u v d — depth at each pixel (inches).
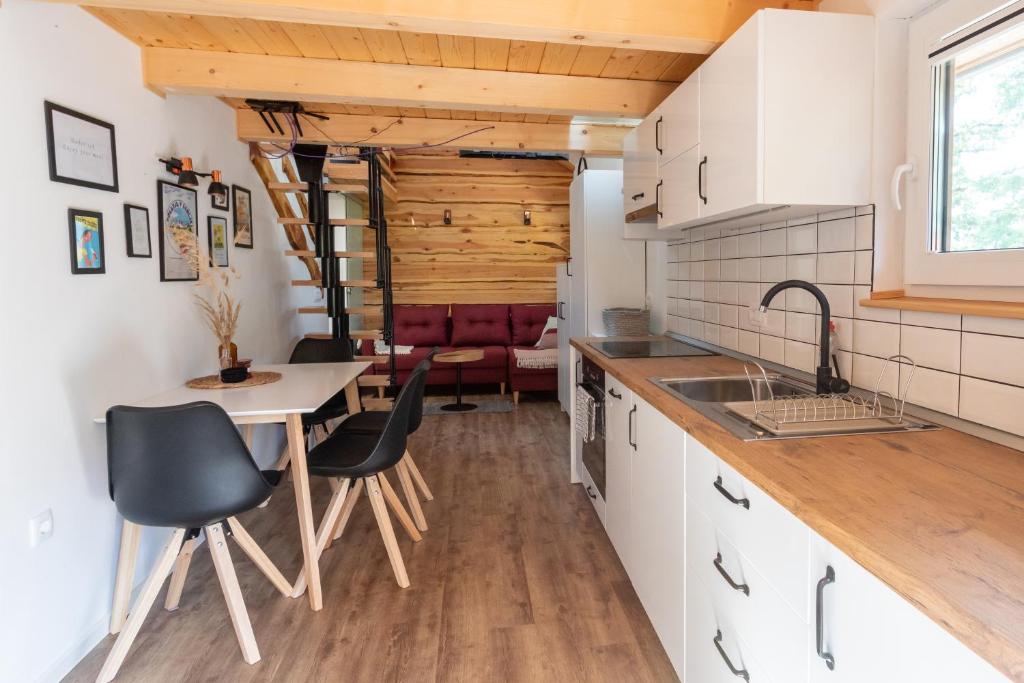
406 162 248.1
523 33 72.3
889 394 60.3
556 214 254.4
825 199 61.8
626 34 72.3
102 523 77.3
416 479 116.0
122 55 86.8
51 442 68.6
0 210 61.8
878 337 62.0
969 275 52.5
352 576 88.0
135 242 88.1
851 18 60.9
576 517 108.1
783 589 38.3
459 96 103.7
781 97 60.5
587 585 84.2
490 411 197.2
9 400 62.4
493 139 144.1
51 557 67.7
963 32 53.2
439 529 103.7
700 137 76.0
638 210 106.8
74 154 74.0
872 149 62.1
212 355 113.9
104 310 80.1
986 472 39.9
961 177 54.8
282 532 104.4
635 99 108.4
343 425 106.1
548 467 137.6
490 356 218.1
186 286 104.4
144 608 68.6
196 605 81.1
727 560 47.4
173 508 66.9
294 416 79.7
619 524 84.9
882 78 61.4
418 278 254.1
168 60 93.7
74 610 71.1
